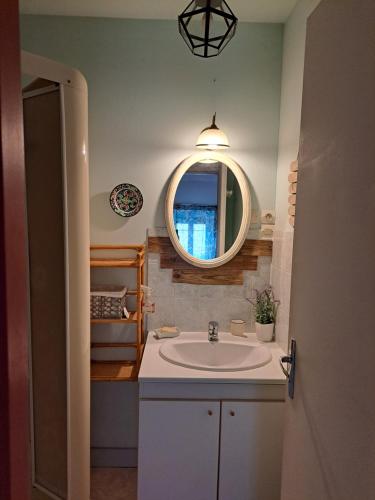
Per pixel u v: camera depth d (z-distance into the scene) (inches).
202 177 80.2
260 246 82.3
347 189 33.9
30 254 52.6
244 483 65.9
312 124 42.6
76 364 53.5
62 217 50.3
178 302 83.0
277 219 79.4
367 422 29.8
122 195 80.6
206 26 54.6
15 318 18.9
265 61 78.9
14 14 18.7
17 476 19.5
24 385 20.1
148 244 81.6
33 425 55.2
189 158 79.3
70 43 77.4
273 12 73.2
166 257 81.9
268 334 78.1
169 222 79.8
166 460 65.2
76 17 76.8
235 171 79.7
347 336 33.5
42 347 53.5
